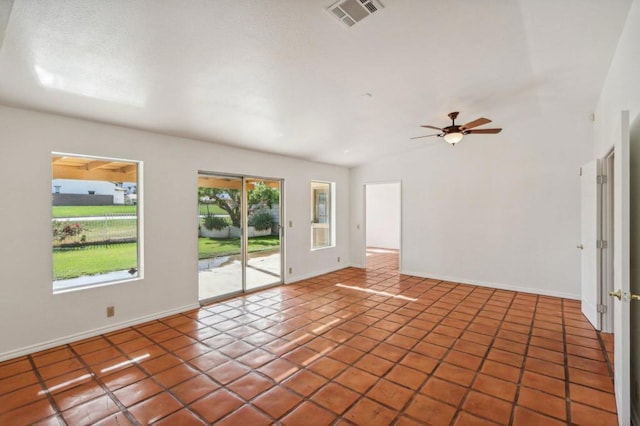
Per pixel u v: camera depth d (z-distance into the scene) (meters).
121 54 2.22
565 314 3.97
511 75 3.19
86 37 1.99
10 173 2.85
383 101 3.59
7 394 2.34
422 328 3.56
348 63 2.70
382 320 3.81
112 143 3.47
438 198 5.81
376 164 6.67
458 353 2.96
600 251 3.43
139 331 3.48
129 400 2.27
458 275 5.64
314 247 6.40
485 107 4.09
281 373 2.62
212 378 2.55
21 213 2.90
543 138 4.77
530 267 4.93
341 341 3.23
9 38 1.91
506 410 2.14
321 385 2.45
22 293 2.91
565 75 3.22
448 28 2.33
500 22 2.30
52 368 2.70
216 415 2.10
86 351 3.01
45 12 1.75
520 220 4.99
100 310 3.40
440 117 4.31
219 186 4.70
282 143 4.78
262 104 3.35
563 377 2.54
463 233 5.55
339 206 6.86
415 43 2.49
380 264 7.51
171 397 2.30
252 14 1.97
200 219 4.48
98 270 3.49
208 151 4.40
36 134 2.98
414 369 2.68
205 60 2.42
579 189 4.53
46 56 2.14
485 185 5.30
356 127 4.43
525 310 4.13
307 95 3.25
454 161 5.61
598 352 2.95
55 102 2.83
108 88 2.67
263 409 2.16
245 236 5.03
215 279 4.66
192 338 3.30
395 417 2.08
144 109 3.16
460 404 2.21
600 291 3.44
